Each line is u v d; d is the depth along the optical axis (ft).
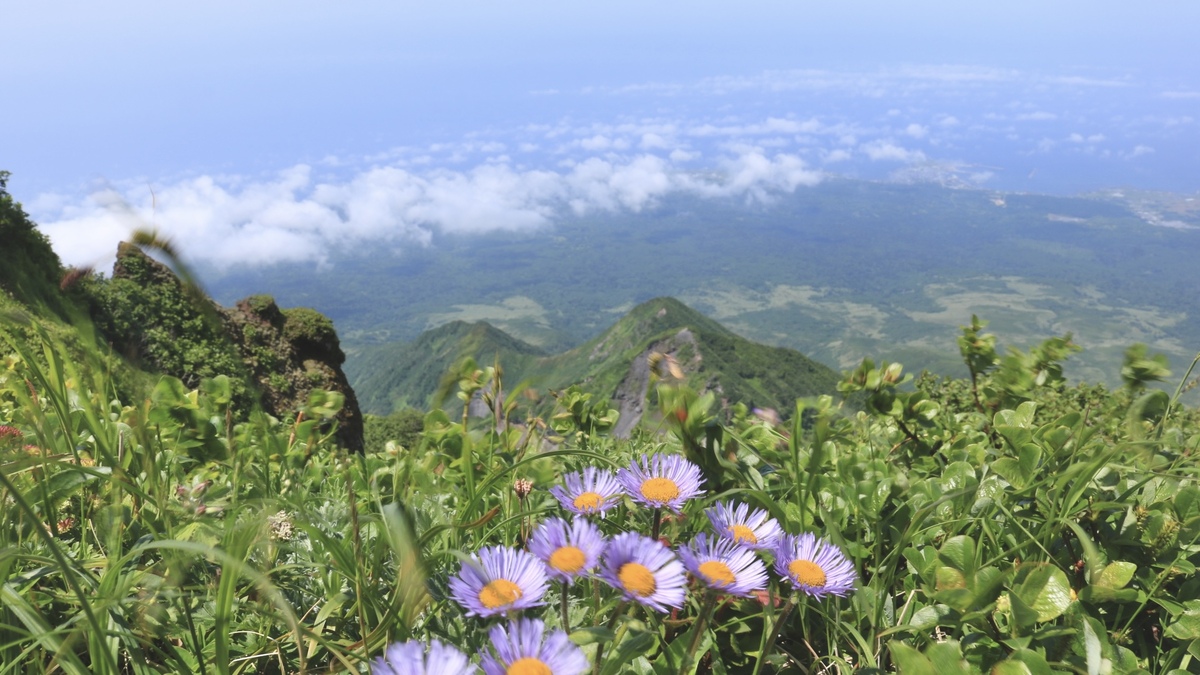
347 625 5.51
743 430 8.73
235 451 6.84
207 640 5.39
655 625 5.02
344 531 6.54
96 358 4.13
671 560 3.82
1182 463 7.17
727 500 6.58
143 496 5.97
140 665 4.57
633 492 5.05
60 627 4.05
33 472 6.22
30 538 5.76
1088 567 5.60
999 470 6.71
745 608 5.73
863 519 7.20
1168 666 5.44
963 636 5.37
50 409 8.20
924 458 9.72
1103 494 6.68
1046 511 6.43
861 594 4.99
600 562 3.81
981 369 11.64
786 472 7.58
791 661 5.77
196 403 7.57
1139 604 5.90
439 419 8.96
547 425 10.34
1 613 4.80
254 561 5.45
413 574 3.76
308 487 8.55
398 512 3.59
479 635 5.13
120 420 7.67
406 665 3.02
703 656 5.50
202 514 6.31
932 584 5.87
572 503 5.23
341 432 28.96
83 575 4.81
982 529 6.55
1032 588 5.15
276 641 5.21
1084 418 7.81
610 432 10.80
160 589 4.91
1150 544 6.09
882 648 5.63
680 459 5.33
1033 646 5.17
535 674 3.08
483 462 8.47
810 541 4.72
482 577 3.69
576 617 5.31
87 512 6.61
